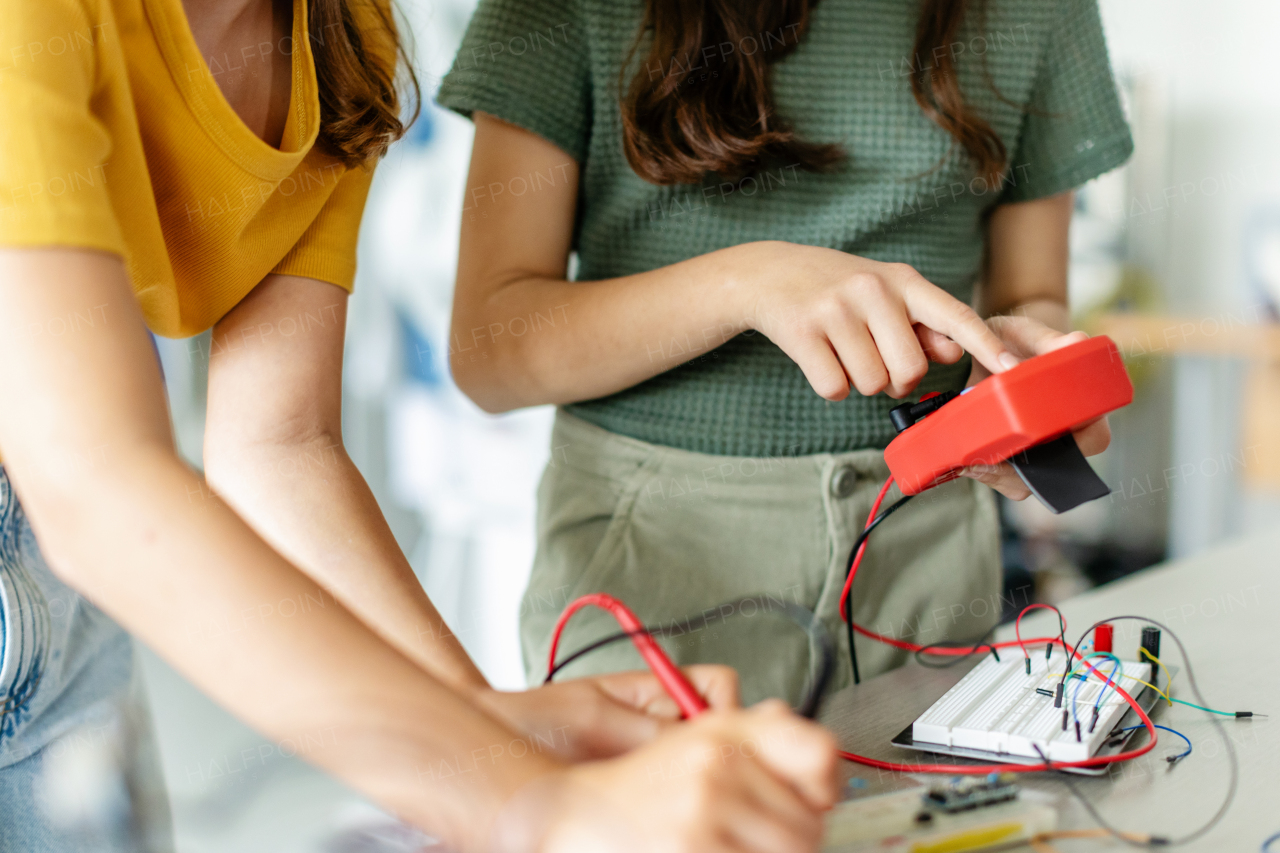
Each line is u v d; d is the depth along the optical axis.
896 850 0.37
